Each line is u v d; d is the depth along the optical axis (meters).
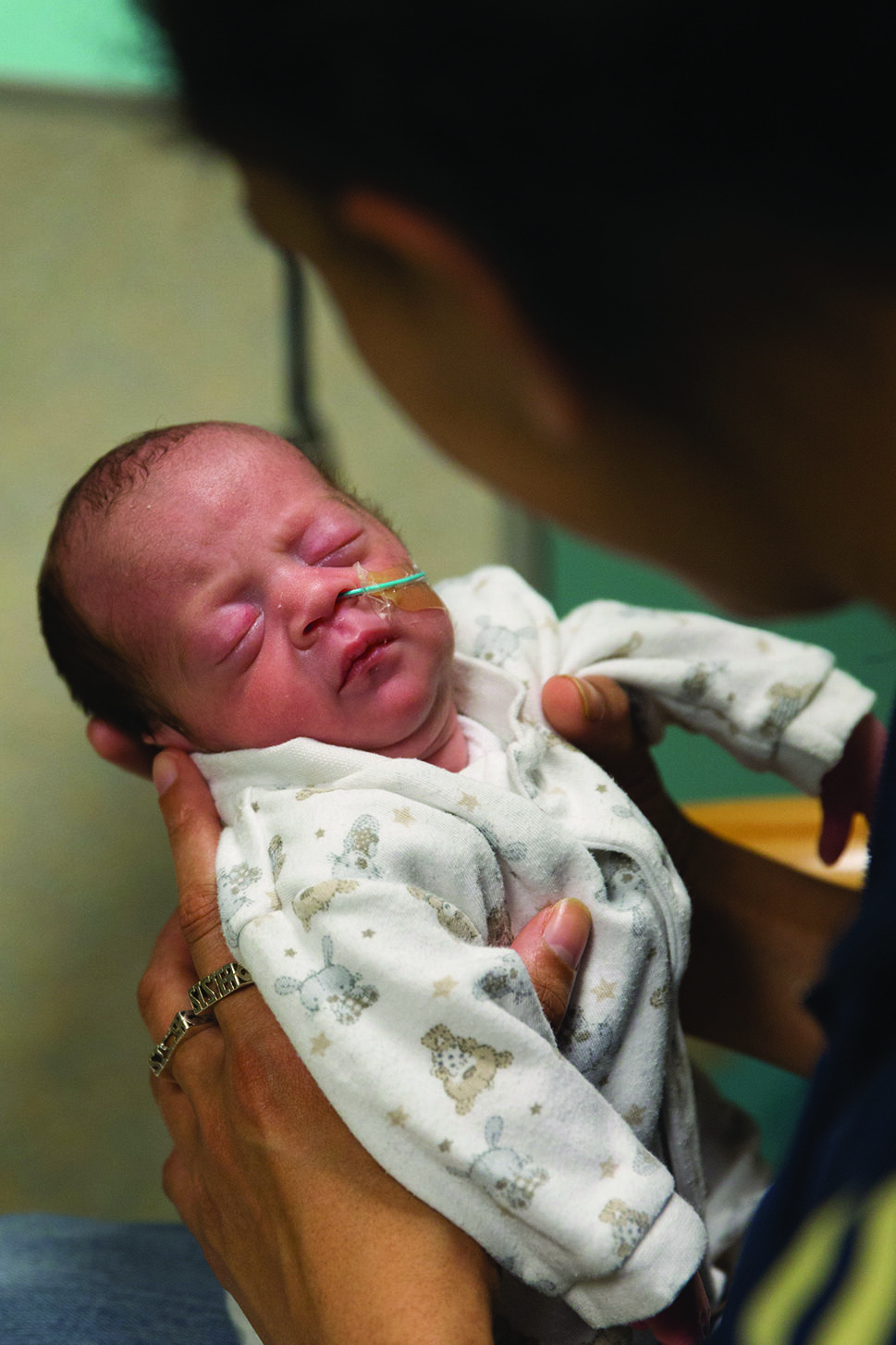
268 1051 0.67
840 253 0.29
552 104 0.29
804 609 0.39
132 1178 1.57
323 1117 0.64
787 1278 0.34
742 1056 1.45
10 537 1.71
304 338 1.70
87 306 1.79
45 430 1.74
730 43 0.28
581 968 0.77
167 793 0.84
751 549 0.36
